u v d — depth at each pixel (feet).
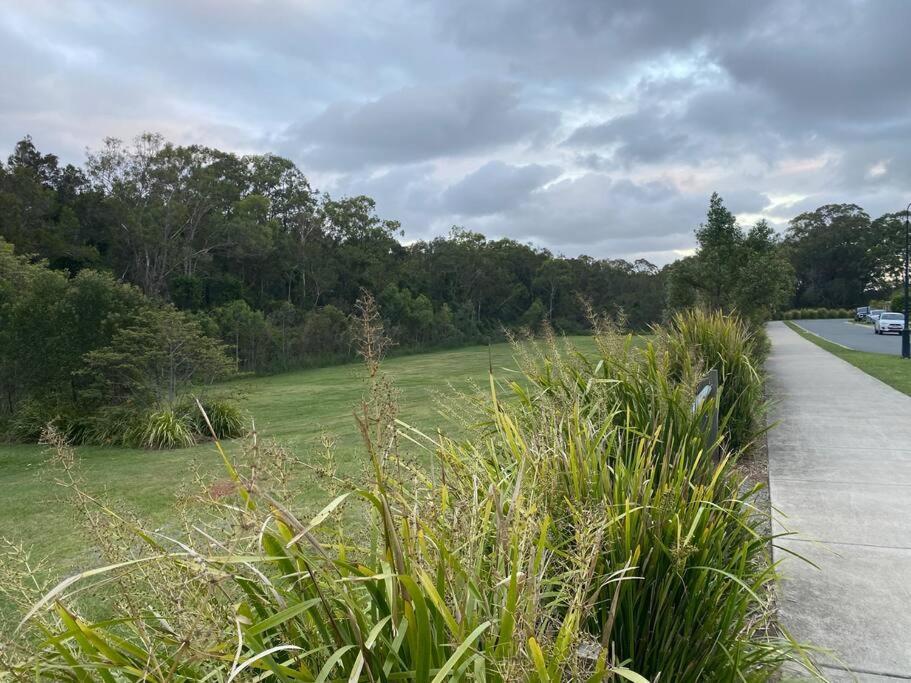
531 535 5.11
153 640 4.65
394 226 212.23
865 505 16.63
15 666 4.37
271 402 60.70
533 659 4.09
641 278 130.82
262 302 172.24
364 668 4.39
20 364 47.01
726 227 56.65
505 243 202.59
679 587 7.59
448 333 156.35
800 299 328.49
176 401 43.93
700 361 14.12
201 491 6.11
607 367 14.70
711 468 11.16
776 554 13.69
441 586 4.52
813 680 8.79
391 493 5.53
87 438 43.04
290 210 201.16
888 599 11.56
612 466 10.03
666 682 7.13
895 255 307.99
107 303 47.26
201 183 169.27
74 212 157.07
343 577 4.59
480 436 10.68
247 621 4.18
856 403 32.68
